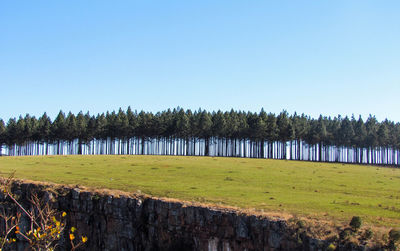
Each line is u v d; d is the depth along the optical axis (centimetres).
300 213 4228
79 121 14975
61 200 5388
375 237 3322
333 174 7750
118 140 15875
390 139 13938
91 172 7525
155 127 14675
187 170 7956
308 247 3522
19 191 5581
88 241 5138
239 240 4097
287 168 8662
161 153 15812
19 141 15275
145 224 4897
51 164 8875
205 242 4344
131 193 5256
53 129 14762
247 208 4456
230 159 10919
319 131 14112
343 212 4303
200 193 5416
